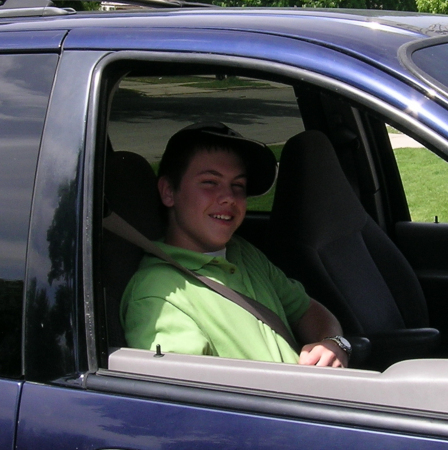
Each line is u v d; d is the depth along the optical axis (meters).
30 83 1.64
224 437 1.35
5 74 1.67
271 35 1.55
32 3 1.97
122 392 1.45
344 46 1.50
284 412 1.35
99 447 1.41
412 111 1.39
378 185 3.29
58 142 1.57
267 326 1.96
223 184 2.09
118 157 2.18
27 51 1.68
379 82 1.43
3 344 1.53
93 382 1.46
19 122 1.62
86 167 1.54
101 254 1.55
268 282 2.23
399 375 1.42
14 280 1.54
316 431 1.31
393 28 1.67
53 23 1.75
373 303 2.62
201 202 2.07
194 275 1.91
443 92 1.39
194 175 2.08
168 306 1.82
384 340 2.27
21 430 1.47
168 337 1.77
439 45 1.64
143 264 1.97
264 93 2.71
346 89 1.44
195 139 2.09
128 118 2.36
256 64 1.51
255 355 1.86
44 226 1.54
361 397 1.42
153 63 1.61
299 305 2.31
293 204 2.52
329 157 2.60
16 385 1.50
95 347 1.49
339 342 1.99
